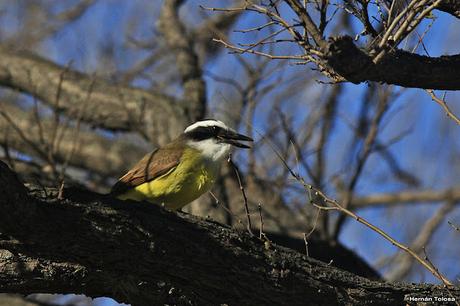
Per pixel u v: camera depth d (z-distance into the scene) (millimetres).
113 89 17797
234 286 8594
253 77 15602
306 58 8180
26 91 18188
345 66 7391
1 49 18828
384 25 8273
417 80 8070
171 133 16969
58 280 8531
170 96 17766
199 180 11883
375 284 9023
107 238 7910
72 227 7758
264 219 15719
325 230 15969
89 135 18594
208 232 8445
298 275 8758
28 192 7602
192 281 8516
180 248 8250
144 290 8914
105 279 8727
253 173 16094
